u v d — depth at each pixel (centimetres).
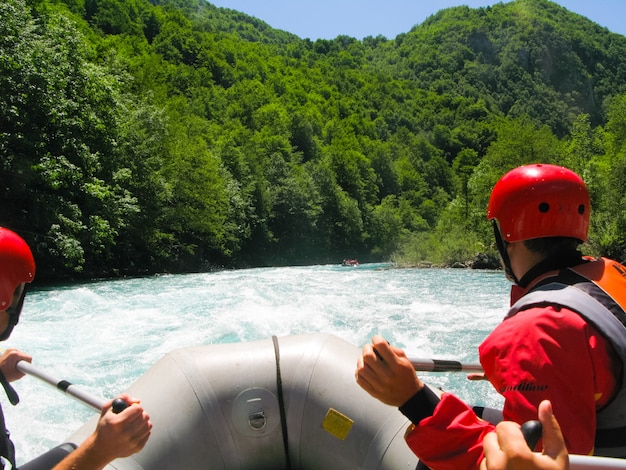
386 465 257
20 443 431
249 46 14000
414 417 139
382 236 7100
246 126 8150
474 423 135
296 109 10000
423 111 15800
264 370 285
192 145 3484
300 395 280
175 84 8069
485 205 3622
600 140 4006
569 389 130
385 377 139
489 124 14900
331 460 272
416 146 12231
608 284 149
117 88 2486
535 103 19038
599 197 2867
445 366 203
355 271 2702
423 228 7944
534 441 102
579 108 19825
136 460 253
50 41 2044
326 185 6381
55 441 438
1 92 1870
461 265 3161
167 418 267
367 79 16850
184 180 3272
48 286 1808
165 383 278
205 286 1617
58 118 1997
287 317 895
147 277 2383
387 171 9250
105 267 2527
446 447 134
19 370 228
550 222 159
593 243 2689
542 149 3659
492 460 103
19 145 1936
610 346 135
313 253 5838
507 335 141
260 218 4994
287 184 5591
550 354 132
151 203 2806
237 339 750
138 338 780
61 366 637
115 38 7019
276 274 2411
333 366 286
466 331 838
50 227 2033
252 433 275
